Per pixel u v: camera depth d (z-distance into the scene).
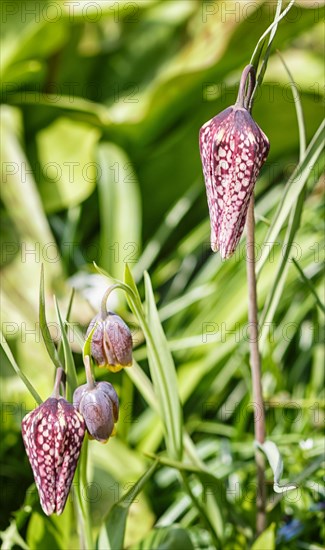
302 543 0.63
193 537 0.64
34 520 0.60
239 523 0.61
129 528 0.63
